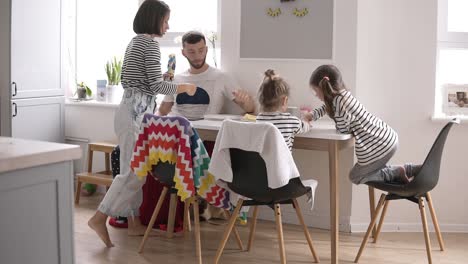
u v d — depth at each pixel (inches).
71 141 205.9
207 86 169.6
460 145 160.6
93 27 210.1
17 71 184.7
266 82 132.6
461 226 162.4
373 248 148.5
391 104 160.2
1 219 75.0
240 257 140.8
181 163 131.3
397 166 141.3
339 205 162.1
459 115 160.7
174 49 193.0
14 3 181.8
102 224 145.4
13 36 182.4
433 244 151.9
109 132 198.1
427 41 158.1
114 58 200.8
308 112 151.2
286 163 121.8
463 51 166.7
